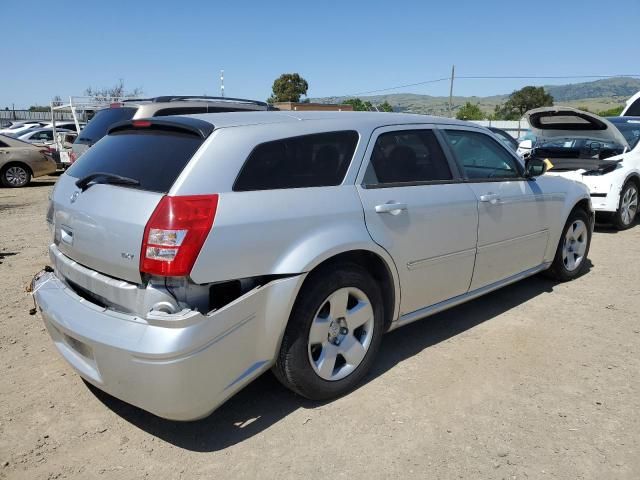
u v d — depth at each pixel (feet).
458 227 13.20
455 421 10.41
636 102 41.65
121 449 9.64
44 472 9.02
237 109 32.24
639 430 10.12
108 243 9.33
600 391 11.49
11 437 9.95
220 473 9.00
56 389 11.64
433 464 9.19
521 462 9.23
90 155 11.76
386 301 12.15
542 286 18.45
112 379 9.07
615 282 18.89
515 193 15.15
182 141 9.94
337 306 10.81
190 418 9.15
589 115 25.61
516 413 10.67
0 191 45.24
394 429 10.16
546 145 30.86
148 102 30.25
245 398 11.28
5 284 18.45
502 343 13.85
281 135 10.41
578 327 14.89
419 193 12.33
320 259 10.09
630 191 27.84
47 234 26.86
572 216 18.21
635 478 8.84
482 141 14.92
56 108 58.23
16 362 12.82
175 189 8.98
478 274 14.25
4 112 156.25
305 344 10.30
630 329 14.75
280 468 9.12
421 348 13.58
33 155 48.49
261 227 9.49
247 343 9.50
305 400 11.19
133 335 8.77
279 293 9.70
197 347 8.70
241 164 9.66
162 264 8.64
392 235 11.58
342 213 10.70
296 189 10.26
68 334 9.59
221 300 9.32
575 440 9.82
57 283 11.12
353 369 11.33
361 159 11.48
